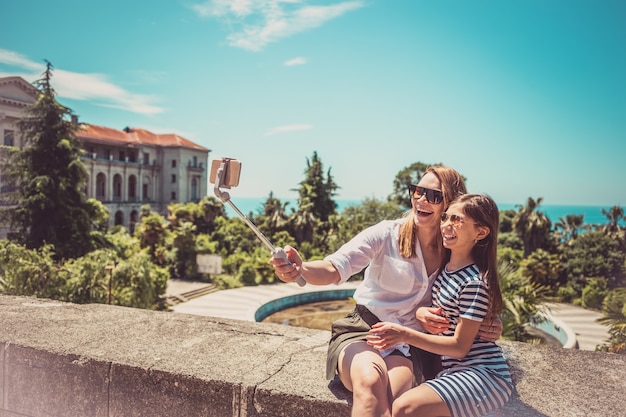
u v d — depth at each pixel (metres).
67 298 18.97
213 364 2.38
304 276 1.95
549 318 22.92
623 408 2.11
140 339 2.74
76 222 29.06
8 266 18.67
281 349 2.64
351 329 2.10
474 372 1.88
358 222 42.72
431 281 2.09
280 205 49.12
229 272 35.38
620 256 31.52
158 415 2.29
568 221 45.75
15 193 28.00
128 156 74.25
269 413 2.09
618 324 13.69
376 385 1.76
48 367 2.50
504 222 52.81
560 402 2.15
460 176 2.14
